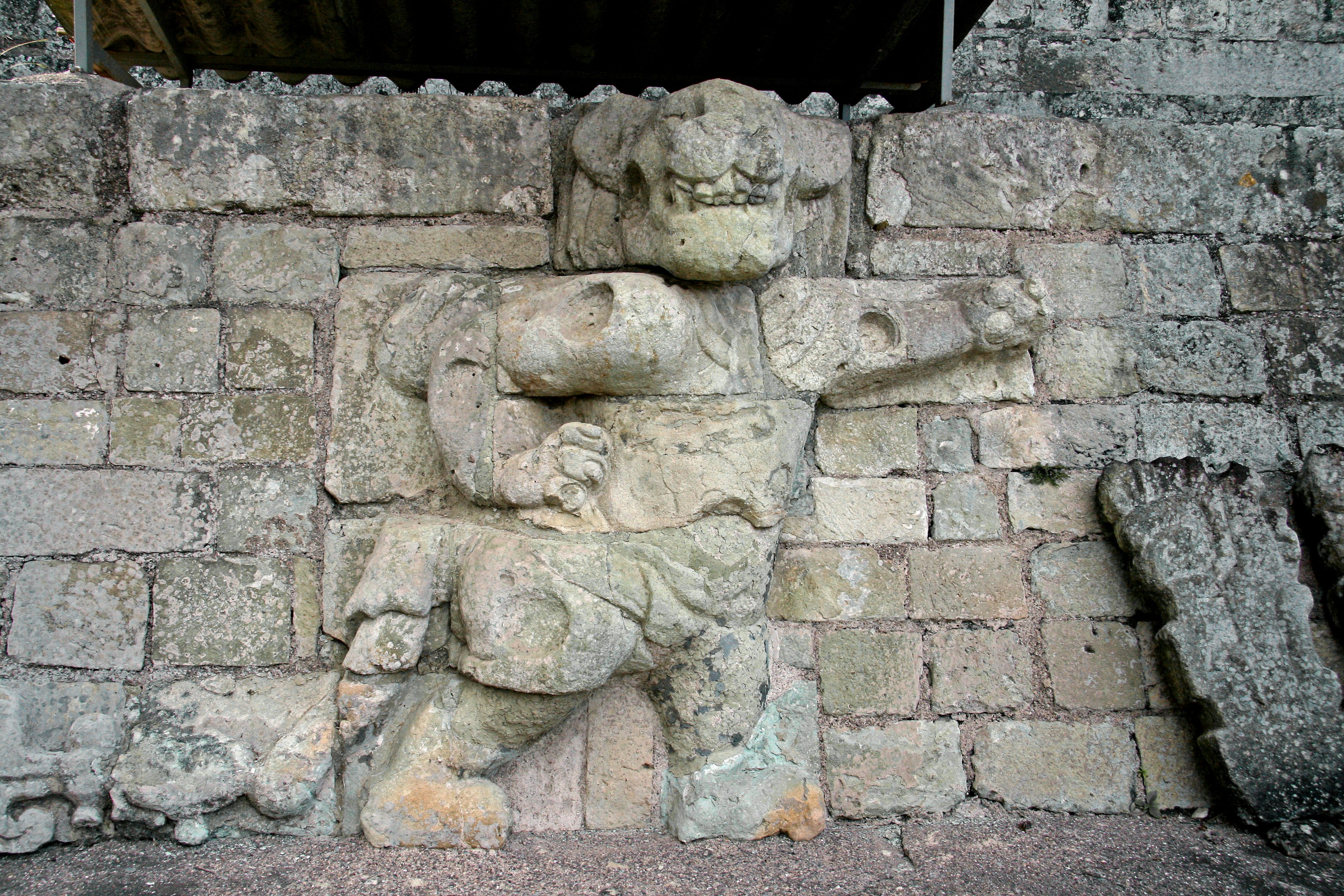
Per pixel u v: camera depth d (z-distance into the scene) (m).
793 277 2.25
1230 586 2.26
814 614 2.31
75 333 2.21
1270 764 2.15
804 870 1.96
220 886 1.82
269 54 2.82
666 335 1.98
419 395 2.25
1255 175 2.53
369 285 2.28
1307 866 2.02
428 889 1.82
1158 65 3.53
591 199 2.24
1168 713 2.32
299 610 2.21
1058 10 3.53
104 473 2.19
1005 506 2.39
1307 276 2.51
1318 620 2.34
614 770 2.18
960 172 2.42
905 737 2.28
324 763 2.04
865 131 2.41
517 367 2.08
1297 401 2.47
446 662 2.13
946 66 2.54
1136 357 2.45
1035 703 2.32
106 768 2.05
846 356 2.22
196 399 2.23
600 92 3.37
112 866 1.91
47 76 2.26
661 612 1.99
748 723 2.14
